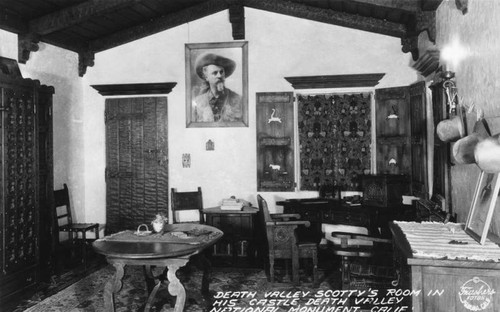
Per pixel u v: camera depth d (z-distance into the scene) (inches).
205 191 281.3
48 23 224.5
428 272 102.3
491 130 120.6
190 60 281.0
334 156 268.1
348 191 266.1
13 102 189.3
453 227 135.9
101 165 290.8
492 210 112.9
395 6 198.1
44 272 218.4
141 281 223.1
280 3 259.4
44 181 223.9
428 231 133.0
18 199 191.9
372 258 177.3
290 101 271.3
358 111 264.8
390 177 229.8
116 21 262.2
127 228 287.1
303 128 271.6
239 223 250.2
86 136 291.1
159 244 163.5
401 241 120.0
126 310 183.6
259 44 274.2
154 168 285.1
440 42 188.9
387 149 255.3
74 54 281.7
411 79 255.0
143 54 285.9
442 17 184.7
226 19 277.3
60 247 235.1
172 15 273.6
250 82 275.7
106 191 289.0
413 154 242.2
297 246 211.3
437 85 179.2
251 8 273.7
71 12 221.1
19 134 193.3
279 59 272.2
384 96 255.9
